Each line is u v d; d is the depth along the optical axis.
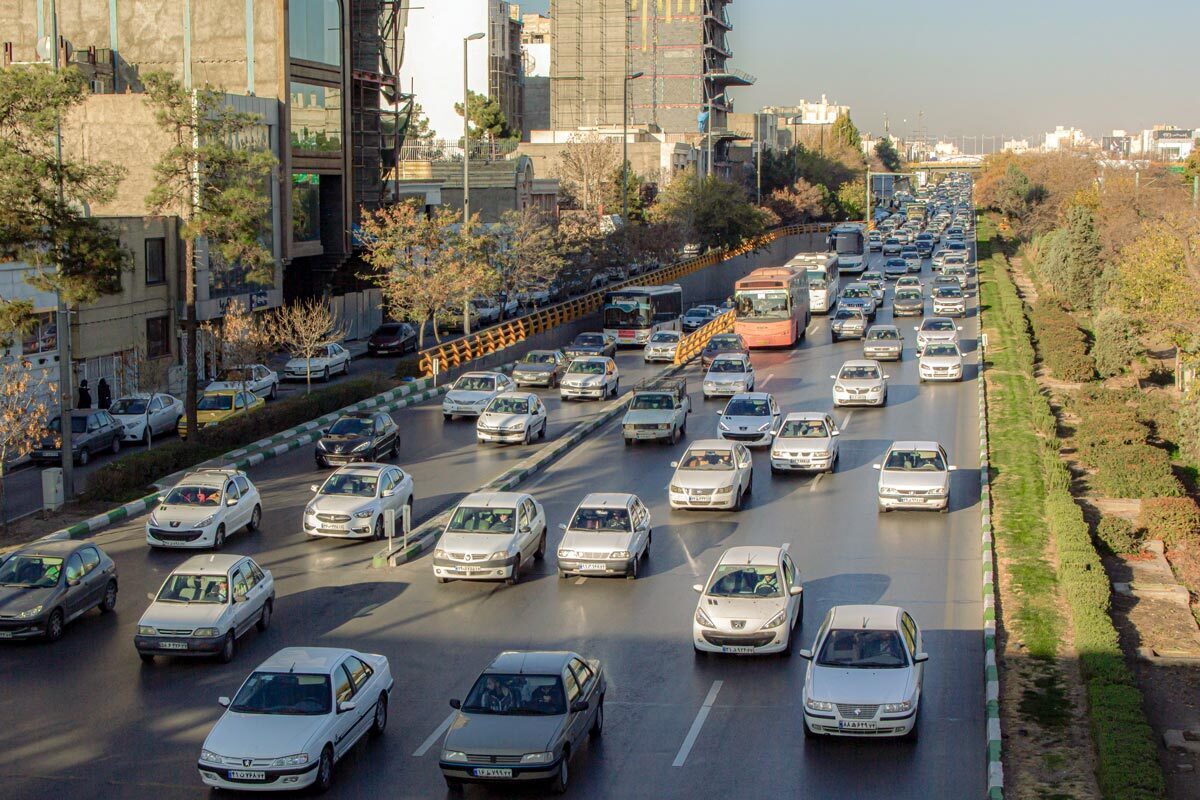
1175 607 25.05
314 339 49.44
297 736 16.38
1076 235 75.38
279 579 26.83
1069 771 16.70
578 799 16.19
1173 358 60.88
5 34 60.38
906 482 31.20
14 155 30.55
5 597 22.77
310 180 62.59
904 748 17.67
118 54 59.94
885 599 24.73
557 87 160.12
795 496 33.78
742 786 16.48
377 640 22.83
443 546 26.08
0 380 32.50
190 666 21.56
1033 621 22.92
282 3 58.31
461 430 43.97
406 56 128.00
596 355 52.81
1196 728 19.20
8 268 39.66
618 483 35.53
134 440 40.81
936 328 58.81
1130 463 33.78
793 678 20.69
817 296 80.12
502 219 71.38
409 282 54.38
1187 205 76.81
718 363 51.12
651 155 129.62
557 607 24.72
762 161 159.38
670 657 21.80
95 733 18.62
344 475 30.81
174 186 39.56
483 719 16.62
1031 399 46.34
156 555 28.50
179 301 50.59
